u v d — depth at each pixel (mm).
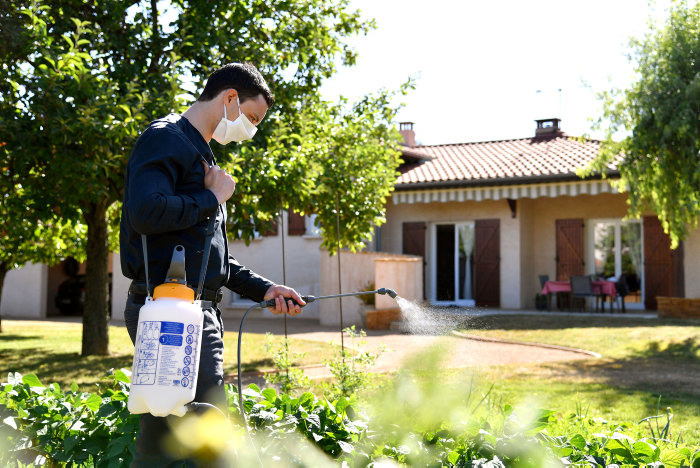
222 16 9148
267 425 3016
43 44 7375
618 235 18609
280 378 5910
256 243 19312
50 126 7109
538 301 18562
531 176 17484
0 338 13641
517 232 18891
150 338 2100
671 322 14094
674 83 12578
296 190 8023
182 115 2441
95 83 7340
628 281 18438
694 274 17250
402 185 19141
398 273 15195
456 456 2656
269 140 8156
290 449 2830
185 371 2111
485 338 11789
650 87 12953
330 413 3146
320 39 9891
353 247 9922
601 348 10797
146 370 2082
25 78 7496
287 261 18938
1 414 3408
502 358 9656
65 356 10422
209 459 2262
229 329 14742
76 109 7195
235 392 3412
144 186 2158
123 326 16828
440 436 2748
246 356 10062
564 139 22109
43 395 3658
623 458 2867
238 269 2693
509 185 17891
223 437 2252
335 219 9430
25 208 7914
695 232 17219
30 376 3766
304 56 9414
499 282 19062
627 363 9258
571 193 17266
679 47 12812
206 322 2322
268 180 7574
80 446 3260
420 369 2531
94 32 8125
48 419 3410
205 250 2301
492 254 19188
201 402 2246
